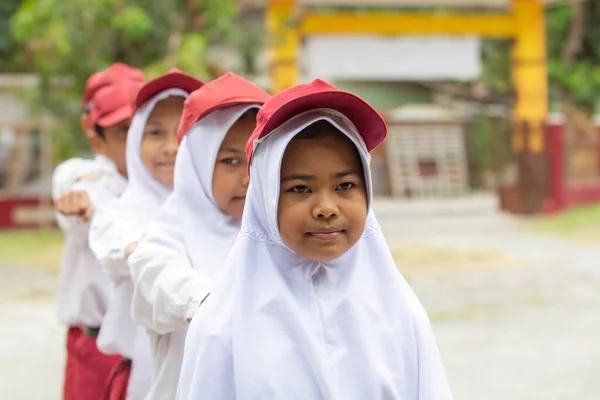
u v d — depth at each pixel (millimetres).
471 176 34531
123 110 5391
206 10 19922
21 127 23312
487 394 7750
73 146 21062
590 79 30625
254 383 2975
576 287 13062
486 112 31016
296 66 21391
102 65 19344
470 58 22562
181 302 3508
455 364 8805
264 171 3039
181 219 3908
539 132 23625
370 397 3047
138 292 3797
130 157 4723
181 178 3945
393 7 22422
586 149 25172
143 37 18984
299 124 2990
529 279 13805
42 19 19578
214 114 3904
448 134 33594
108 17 19016
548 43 30859
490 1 22500
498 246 17688
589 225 20812
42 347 10031
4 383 8500
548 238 18812
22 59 25719
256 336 3031
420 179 33125
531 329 10359
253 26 21031
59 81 20344
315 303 3102
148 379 4469
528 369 8570
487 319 10961
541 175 23672
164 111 4664
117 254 4324
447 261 15820
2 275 15359
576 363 8758
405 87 31641
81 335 5422
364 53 22000
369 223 3277
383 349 3146
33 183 24016
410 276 14320
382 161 33375
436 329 10453
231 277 3139
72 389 5402
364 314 3143
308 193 3059
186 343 3162
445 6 22656
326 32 21766
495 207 26891
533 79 23484
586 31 31062
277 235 3080
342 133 3070
